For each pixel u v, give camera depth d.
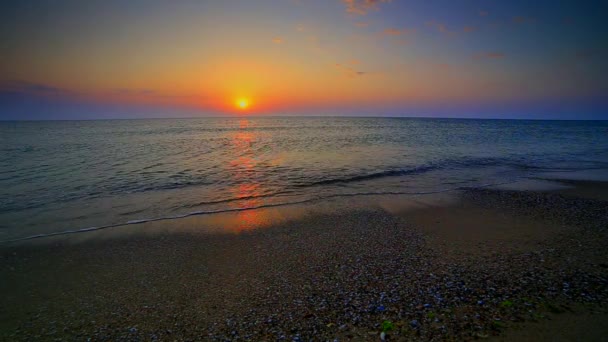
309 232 10.14
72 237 9.77
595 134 69.38
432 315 5.09
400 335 4.60
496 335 4.41
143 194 15.02
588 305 5.15
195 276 7.30
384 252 8.38
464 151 32.84
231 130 83.62
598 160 27.19
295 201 13.93
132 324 5.50
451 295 5.79
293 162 25.00
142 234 10.05
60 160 25.55
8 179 17.92
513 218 11.27
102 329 5.39
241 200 14.09
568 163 25.39
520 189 16.06
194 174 19.92
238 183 17.52
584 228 10.02
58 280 7.21
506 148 36.59
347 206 13.09
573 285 5.97
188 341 4.91
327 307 5.67
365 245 8.94
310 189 16.20
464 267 7.19
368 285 6.46
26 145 39.22
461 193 15.22
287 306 5.81
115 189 15.91
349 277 6.92
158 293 6.57
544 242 8.77
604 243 8.57
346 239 9.46
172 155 29.41
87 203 13.46
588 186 16.77
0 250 8.81
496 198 14.23
